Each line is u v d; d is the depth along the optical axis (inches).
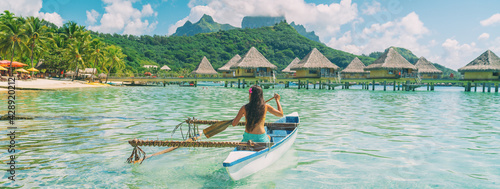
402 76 2081.7
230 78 2298.2
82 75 2438.5
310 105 732.0
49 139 298.7
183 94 1189.7
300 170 214.1
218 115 509.7
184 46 6638.8
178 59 6092.5
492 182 191.5
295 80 2268.7
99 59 2369.6
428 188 181.8
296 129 280.1
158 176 199.3
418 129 379.2
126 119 444.5
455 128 389.4
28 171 203.8
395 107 685.3
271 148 215.3
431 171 212.8
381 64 2049.7
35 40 1936.5
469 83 1739.7
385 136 333.1
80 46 2207.2
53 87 1425.9
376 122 438.6
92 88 1549.0
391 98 1043.3
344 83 2122.3
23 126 374.0
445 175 204.4
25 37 1802.4
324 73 2166.6
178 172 207.8
